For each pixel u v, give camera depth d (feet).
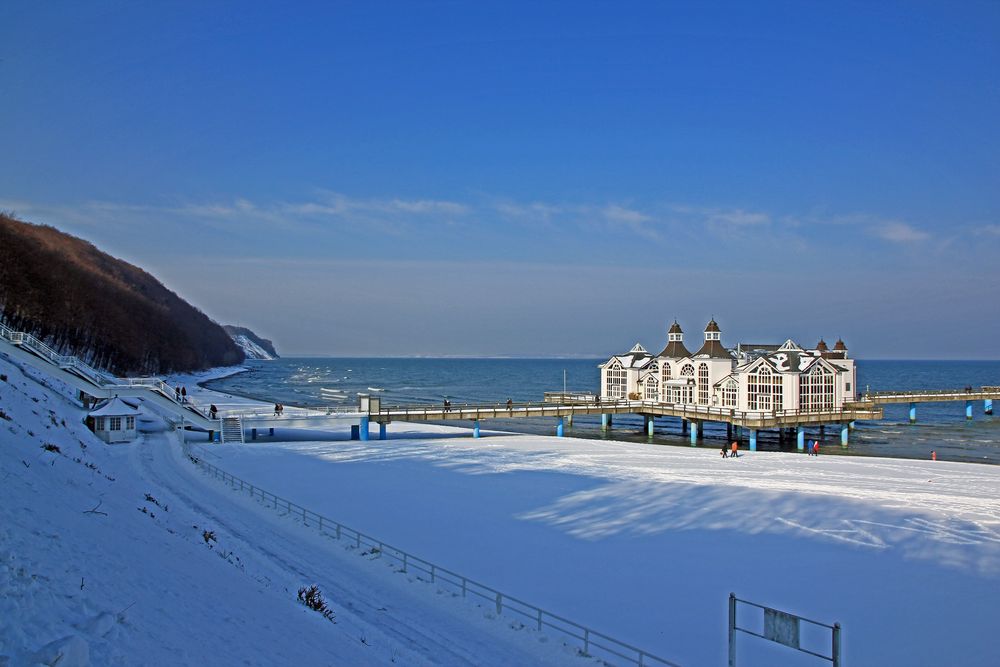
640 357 312.09
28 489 51.90
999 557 87.40
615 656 57.06
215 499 105.91
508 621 62.44
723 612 69.00
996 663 58.23
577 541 93.86
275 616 49.34
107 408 156.04
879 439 246.06
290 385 615.16
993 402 445.78
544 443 207.51
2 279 340.80
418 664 49.47
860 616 68.28
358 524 101.50
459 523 103.04
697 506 115.03
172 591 44.32
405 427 245.86
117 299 522.47
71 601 34.22
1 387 106.73
